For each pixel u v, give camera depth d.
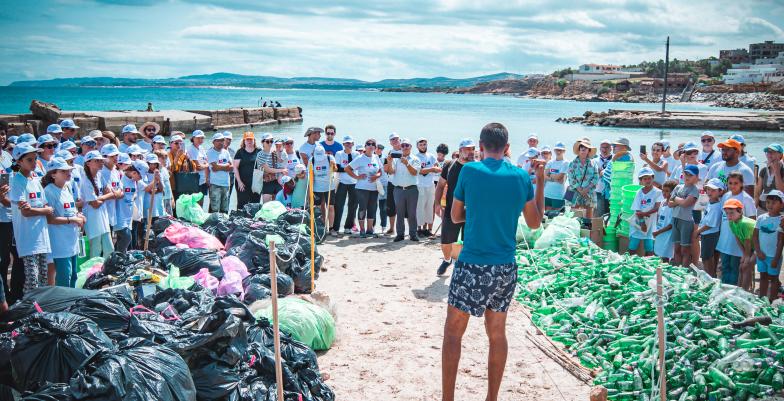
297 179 12.67
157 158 10.53
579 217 11.55
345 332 7.39
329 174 12.76
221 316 5.28
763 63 177.62
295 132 47.47
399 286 9.24
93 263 8.27
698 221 10.70
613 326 6.84
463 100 189.12
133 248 10.02
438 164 12.91
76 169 9.08
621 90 187.88
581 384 6.07
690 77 165.62
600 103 159.00
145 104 101.44
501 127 4.96
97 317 5.35
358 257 11.01
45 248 7.33
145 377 4.34
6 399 4.91
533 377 6.21
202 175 12.80
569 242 9.94
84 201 8.52
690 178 9.59
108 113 41.16
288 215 11.34
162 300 6.24
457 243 9.85
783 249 8.30
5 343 4.79
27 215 7.11
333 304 7.55
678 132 54.00
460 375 6.27
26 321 4.98
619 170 11.70
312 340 6.66
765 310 6.55
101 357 4.49
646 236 10.48
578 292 7.89
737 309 6.54
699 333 6.18
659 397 5.44
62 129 12.22
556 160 13.02
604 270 8.09
